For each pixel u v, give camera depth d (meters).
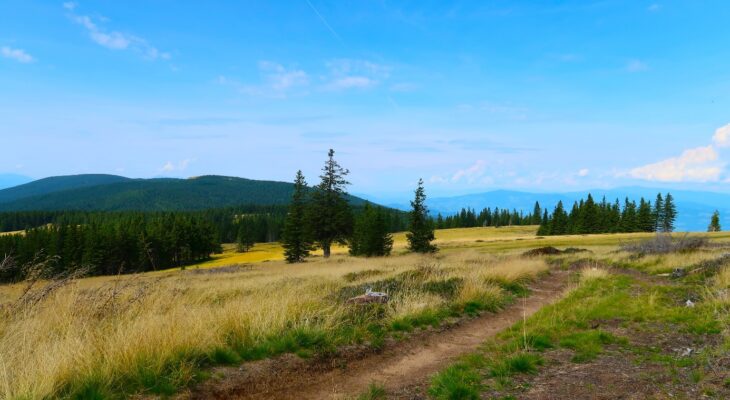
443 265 19.72
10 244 61.91
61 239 64.62
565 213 100.12
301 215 49.41
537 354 6.80
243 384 5.54
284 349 6.80
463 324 9.70
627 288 14.27
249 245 116.06
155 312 7.72
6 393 4.17
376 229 48.38
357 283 14.66
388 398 5.25
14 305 6.76
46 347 5.20
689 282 15.01
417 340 8.25
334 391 5.60
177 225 75.94
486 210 169.62
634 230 95.31
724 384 4.96
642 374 5.62
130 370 5.14
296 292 10.93
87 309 7.32
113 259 61.62
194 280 20.70
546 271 20.80
